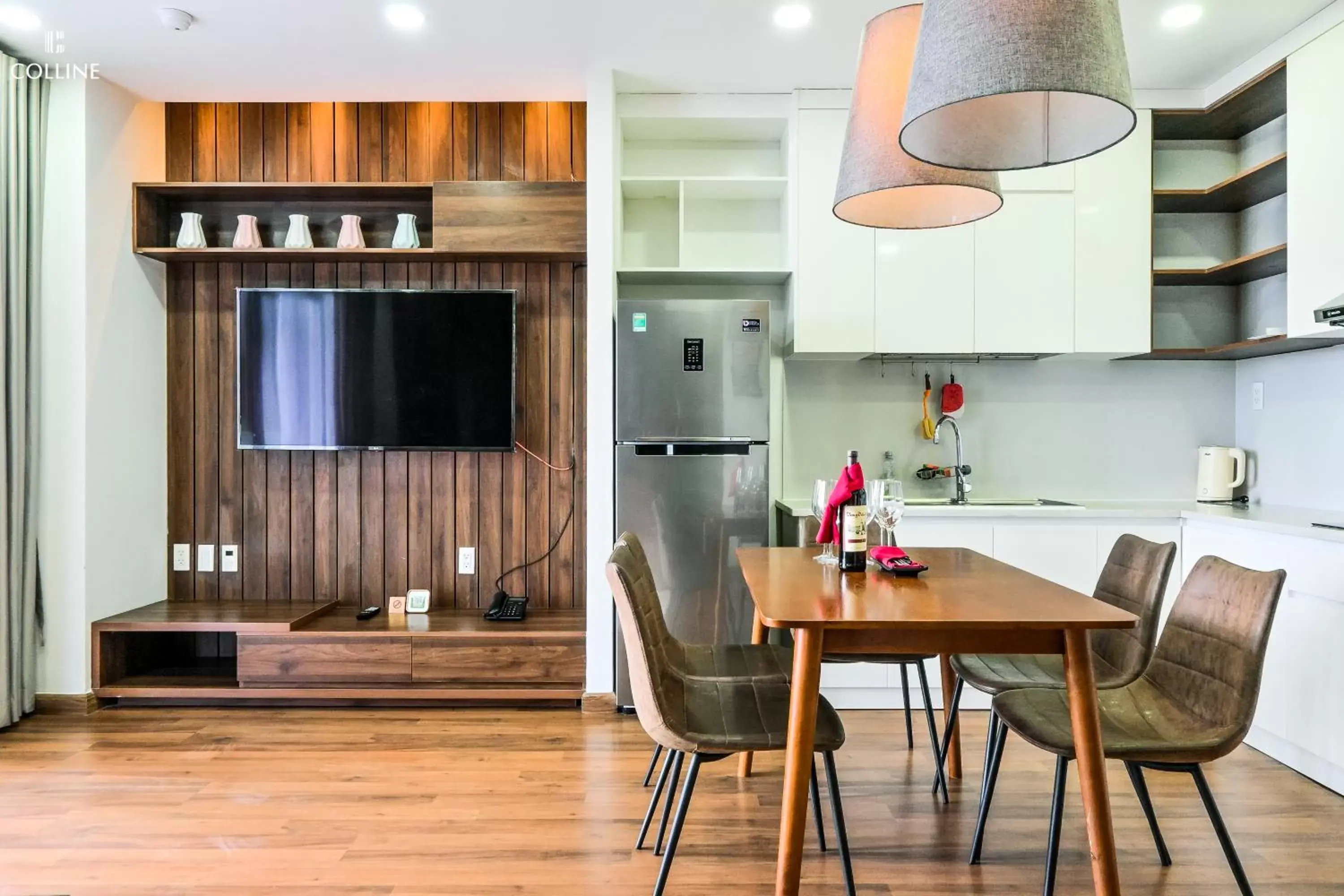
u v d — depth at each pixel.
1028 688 2.05
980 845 2.00
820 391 3.64
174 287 3.53
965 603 1.67
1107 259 3.28
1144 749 1.59
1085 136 1.54
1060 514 3.07
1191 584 1.87
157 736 2.85
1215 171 3.52
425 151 3.49
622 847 2.07
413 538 3.54
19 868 1.97
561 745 2.79
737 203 3.64
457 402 3.41
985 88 1.32
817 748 1.63
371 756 2.68
